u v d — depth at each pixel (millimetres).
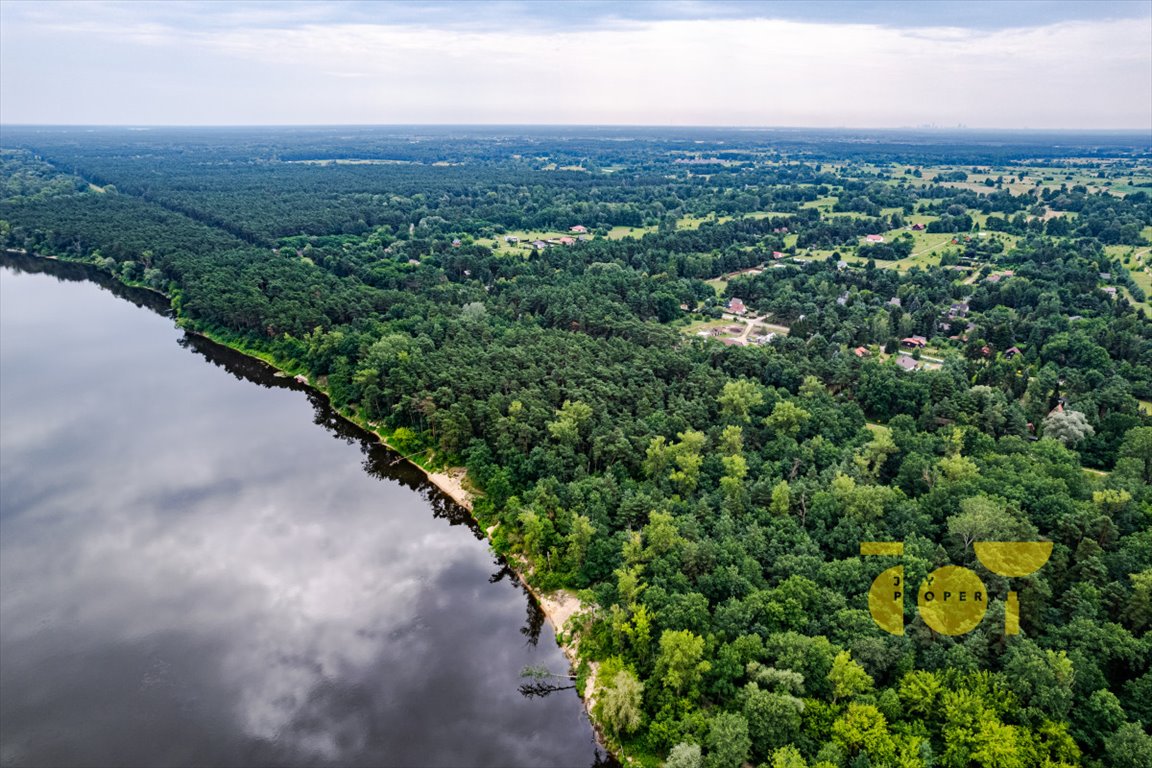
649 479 136375
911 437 139750
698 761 79750
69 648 108312
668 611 98250
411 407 169000
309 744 93938
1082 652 87625
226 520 142500
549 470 137625
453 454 159500
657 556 110062
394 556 133500
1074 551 105625
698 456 132625
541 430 148875
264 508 147250
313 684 103750
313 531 140125
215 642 110875
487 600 122188
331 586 124688
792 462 135125
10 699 99000
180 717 97375
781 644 91000
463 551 135375
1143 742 74875
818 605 98562
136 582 123750
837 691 84562
